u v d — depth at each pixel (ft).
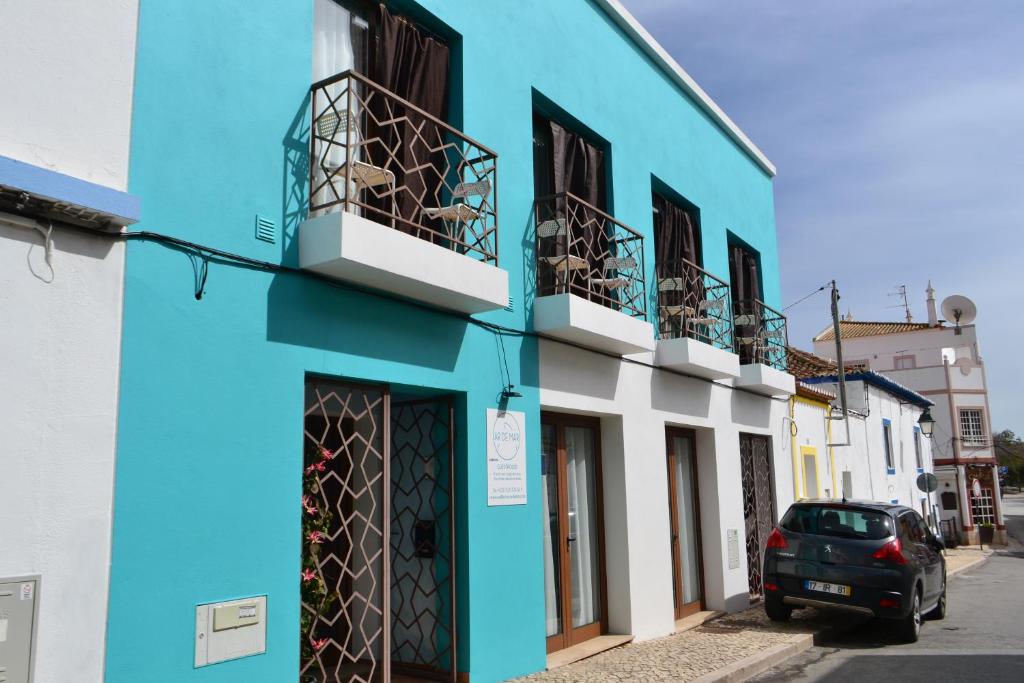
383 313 19.36
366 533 20.21
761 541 41.01
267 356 16.47
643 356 30.73
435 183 22.30
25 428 12.59
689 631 30.86
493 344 22.98
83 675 12.86
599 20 30.68
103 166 14.05
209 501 15.03
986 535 108.27
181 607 14.35
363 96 20.66
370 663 20.98
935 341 117.80
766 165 47.09
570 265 25.71
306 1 18.42
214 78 16.12
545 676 22.62
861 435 63.21
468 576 20.93
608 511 28.63
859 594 30.12
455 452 21.63
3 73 12.86
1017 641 31.01
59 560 12.76
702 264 37.73
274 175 17.13
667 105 35.70
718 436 36.47
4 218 12.65
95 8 14.21
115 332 13.91
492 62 24.40
